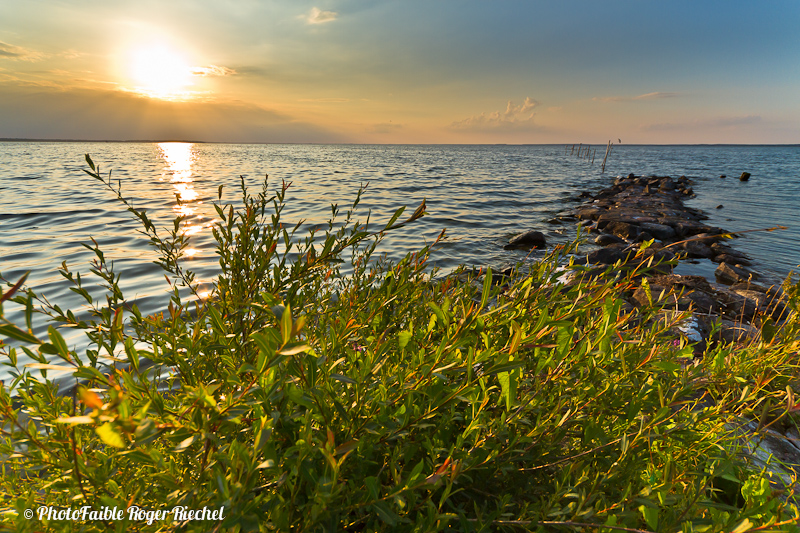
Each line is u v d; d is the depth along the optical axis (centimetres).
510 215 1875
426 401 128
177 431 83
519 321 140
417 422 115
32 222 1347
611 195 2716
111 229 1252
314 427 118
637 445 134
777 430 240
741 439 210
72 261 897
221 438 94
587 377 135
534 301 149
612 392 137
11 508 109
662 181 3388
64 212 1524
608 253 1100
